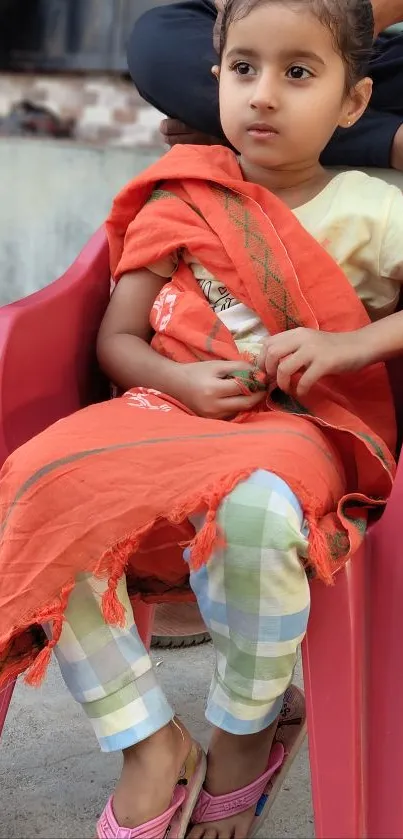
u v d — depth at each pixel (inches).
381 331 35.7
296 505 29.0
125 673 30.6
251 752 32.9
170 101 49.5
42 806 36.1
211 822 33.1
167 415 33.3
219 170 39.4
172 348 37.7
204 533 27.9
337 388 37.8
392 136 44.4
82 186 94.8
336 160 45.8
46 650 29.5
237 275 37.6
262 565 28.1
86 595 30.5
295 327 37.2
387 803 30.7
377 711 31.4
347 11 36.0
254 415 35.1
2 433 35.7
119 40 117.9
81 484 30.2
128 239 40.3
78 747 40.4
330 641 31.0
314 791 30.7
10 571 30.5
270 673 29.5
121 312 40.1
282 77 36.0
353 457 35.5
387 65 46.8
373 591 32.2
